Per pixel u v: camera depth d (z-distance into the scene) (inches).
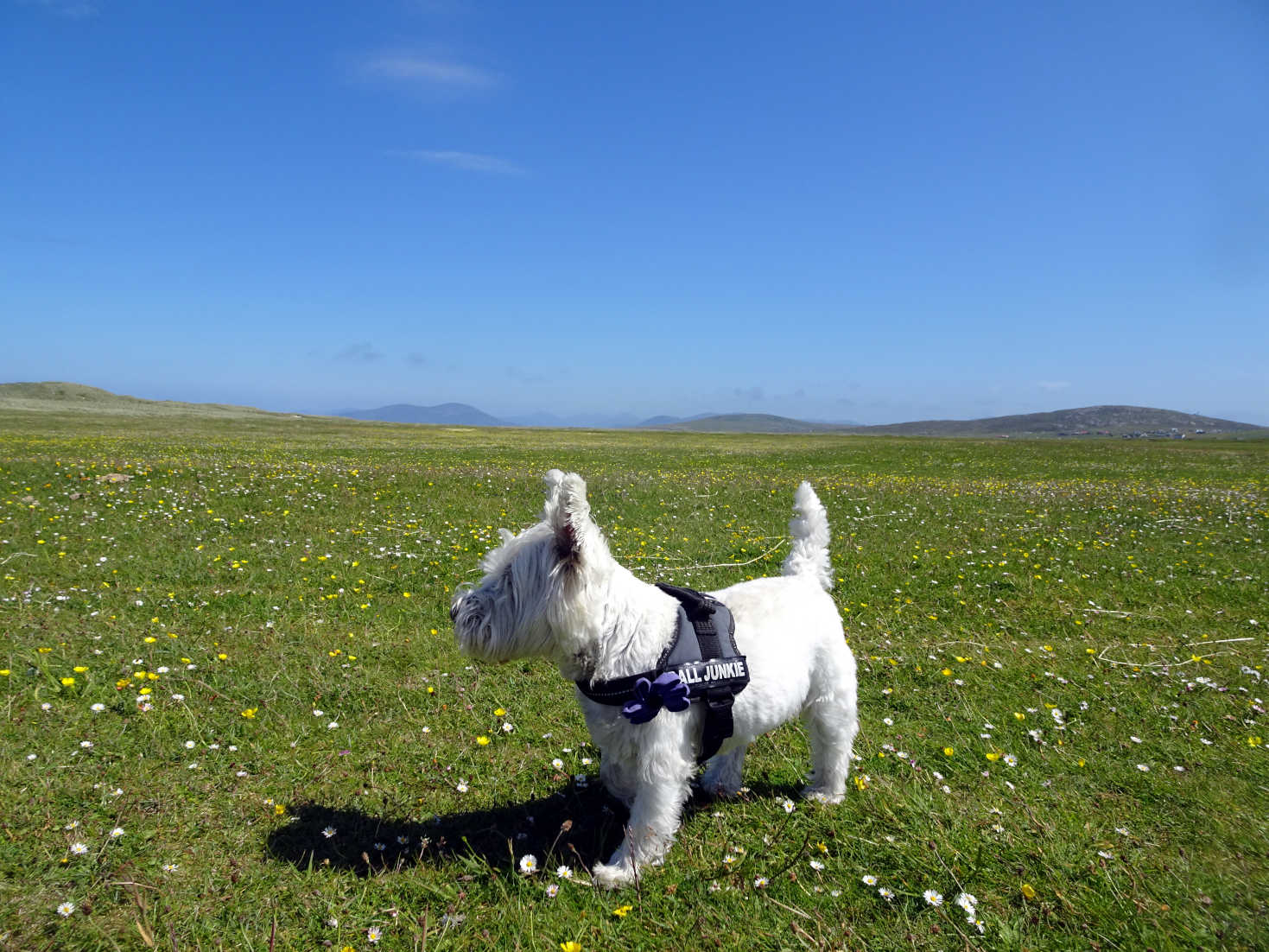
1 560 69.5
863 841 36.5
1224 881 34.5
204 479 122.8
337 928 31.1
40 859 33.1
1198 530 118.6
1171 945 31.0
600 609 33.9
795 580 41.0
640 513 121.1
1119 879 34.3
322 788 39.5
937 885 33.9
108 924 30.6
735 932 31.7
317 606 63.1
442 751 43.3
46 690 45.3
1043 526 119.8
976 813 38.7
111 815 36.1
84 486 109.8
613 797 39.4
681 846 36.6
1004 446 424.2
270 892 32.7
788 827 38.1
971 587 79.4
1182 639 64.6
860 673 55.4
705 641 34.8
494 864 35.4
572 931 31.5
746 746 44.3
